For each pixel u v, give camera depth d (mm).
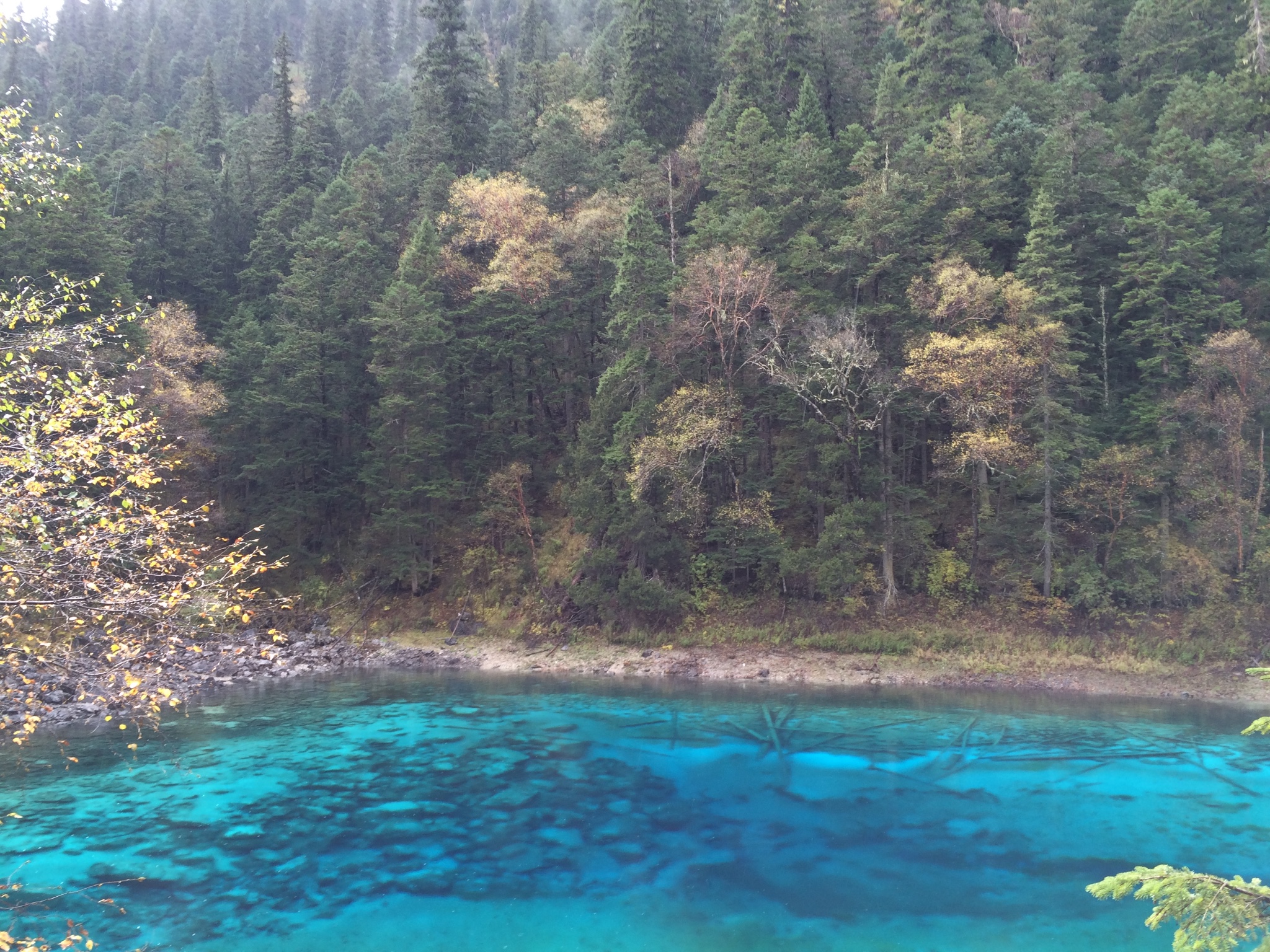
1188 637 28016
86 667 6715
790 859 12727
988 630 30109
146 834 13734
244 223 56344
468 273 43562
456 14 59719
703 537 35031
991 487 33125
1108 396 33875
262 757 18594
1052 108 44062
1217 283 32625
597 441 35469
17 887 10156
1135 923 10469
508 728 21406
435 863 12633
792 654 30625
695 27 64062
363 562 40000
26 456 6227
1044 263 31266
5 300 8469
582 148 52500
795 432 34875
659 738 20359
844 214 36625
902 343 33188
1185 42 50312
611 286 40906
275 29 133375
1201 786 16250
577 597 34062
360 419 43906
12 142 8875
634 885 11805
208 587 7266
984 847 13141
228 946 9992
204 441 35969
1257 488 30266
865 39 58969
